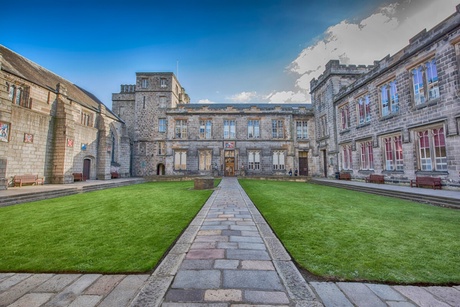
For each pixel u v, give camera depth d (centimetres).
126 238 525
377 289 309
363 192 1366
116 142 3098
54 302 286
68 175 1995
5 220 713
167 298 286
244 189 1527
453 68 1186
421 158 1409
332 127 2477
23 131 1705
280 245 467
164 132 3403
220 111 3192
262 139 3128
